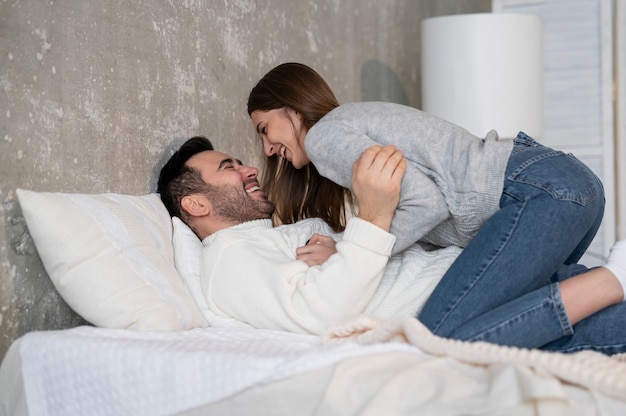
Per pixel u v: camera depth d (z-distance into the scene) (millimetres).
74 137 1650
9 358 1405
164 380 1285
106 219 1579
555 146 4441
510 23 3135
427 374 1147
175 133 2043
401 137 1617
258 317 1601
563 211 1456
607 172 4336
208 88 2213
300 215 2150
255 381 1220
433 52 3236
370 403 1082
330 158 1633
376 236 1532
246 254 1677
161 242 1721
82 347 1350
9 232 1483
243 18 2412
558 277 1723
